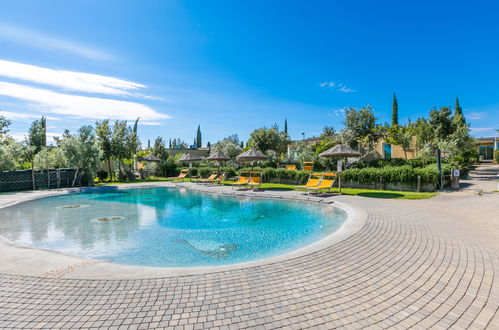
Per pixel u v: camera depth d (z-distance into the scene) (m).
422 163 18.83
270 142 33.78
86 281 3.32
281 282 3.27
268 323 2.40
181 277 3.43
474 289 3.02
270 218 8.04
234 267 3.78
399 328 2.31
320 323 2.39
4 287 3.17
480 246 4.56
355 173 13.79
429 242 4.84
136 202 11.72
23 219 8.23
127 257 4.76
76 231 6.68
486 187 12.64
